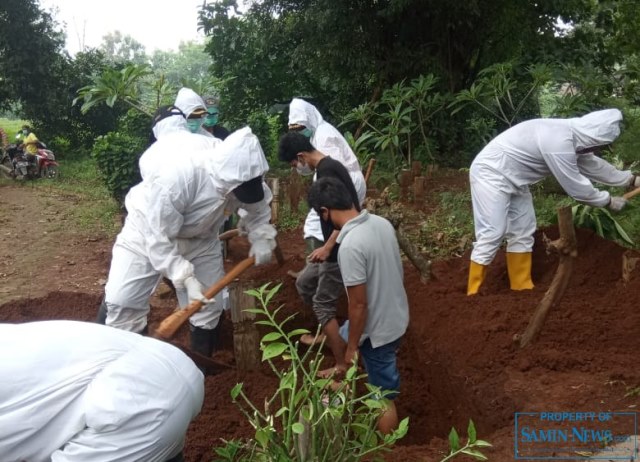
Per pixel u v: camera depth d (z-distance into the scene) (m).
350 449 2.92
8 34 17.48
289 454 2.85
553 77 11.45
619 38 13.79
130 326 4.64
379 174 11.68
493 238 5.70
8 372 2.47
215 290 4.20
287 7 13.27
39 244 9.01
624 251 5.99
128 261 4.48
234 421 4.09
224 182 4.14
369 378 3.96
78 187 13.89
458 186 11.09
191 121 6.15
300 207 9.78
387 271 3.78
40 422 2.48
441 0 12.42
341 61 13.06
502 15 13.05
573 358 4.28
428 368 5.08
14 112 19.94
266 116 15.59
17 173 14.87
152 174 4.22
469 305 5.48
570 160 5.51
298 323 5.92
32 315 6.27
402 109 13.36
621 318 4.84
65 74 18.39
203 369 4.77
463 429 4.27
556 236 6.49
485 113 14.45
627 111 13.71
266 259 4.52
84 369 2.56
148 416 2.52
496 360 4.48
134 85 8.95
